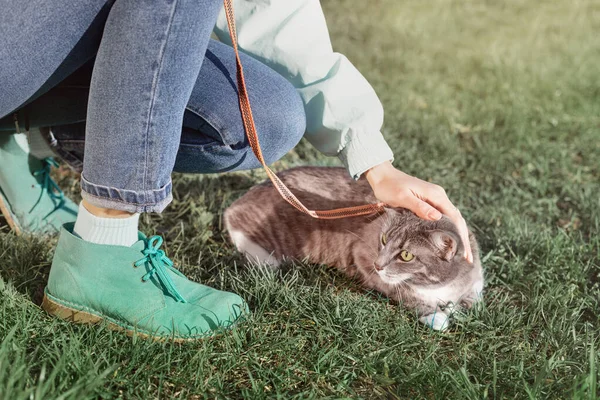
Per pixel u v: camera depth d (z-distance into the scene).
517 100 5.42
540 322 2.66
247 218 3.25
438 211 2.31
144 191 2.03
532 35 7.42
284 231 3.21
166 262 2.37
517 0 8.94
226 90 2.32
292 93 2.46
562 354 2.41
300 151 4.54
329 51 2.56
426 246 2.88
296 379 2.21
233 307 2.38
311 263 3.16
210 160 2.48
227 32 2.61
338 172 3.34
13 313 2.27
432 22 7.96
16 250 2.74
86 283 2.25
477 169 4.38
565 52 6.70
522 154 4.57
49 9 1.92
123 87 1.92
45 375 2.03
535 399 2.03
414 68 6.31
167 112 1.97
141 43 1.88
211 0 1.93
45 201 3.06
